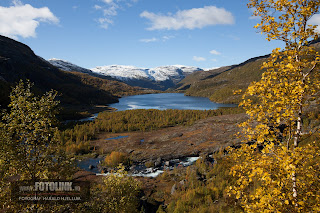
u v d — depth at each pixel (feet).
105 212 67.72
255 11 31.35
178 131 347.97
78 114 566.36
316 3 26.76
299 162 23.95
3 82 522.88
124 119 460.55
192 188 140.05
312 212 23.54
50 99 45.32
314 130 27.91
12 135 42.75
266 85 26.35
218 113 479.41
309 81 26.35
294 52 26.30
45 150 44.91
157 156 239.30
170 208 115.96
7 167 40.63
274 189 24.76
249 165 29.78
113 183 78.23
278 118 26.16
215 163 188.14
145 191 148.66
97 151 260.83
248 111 28.55
